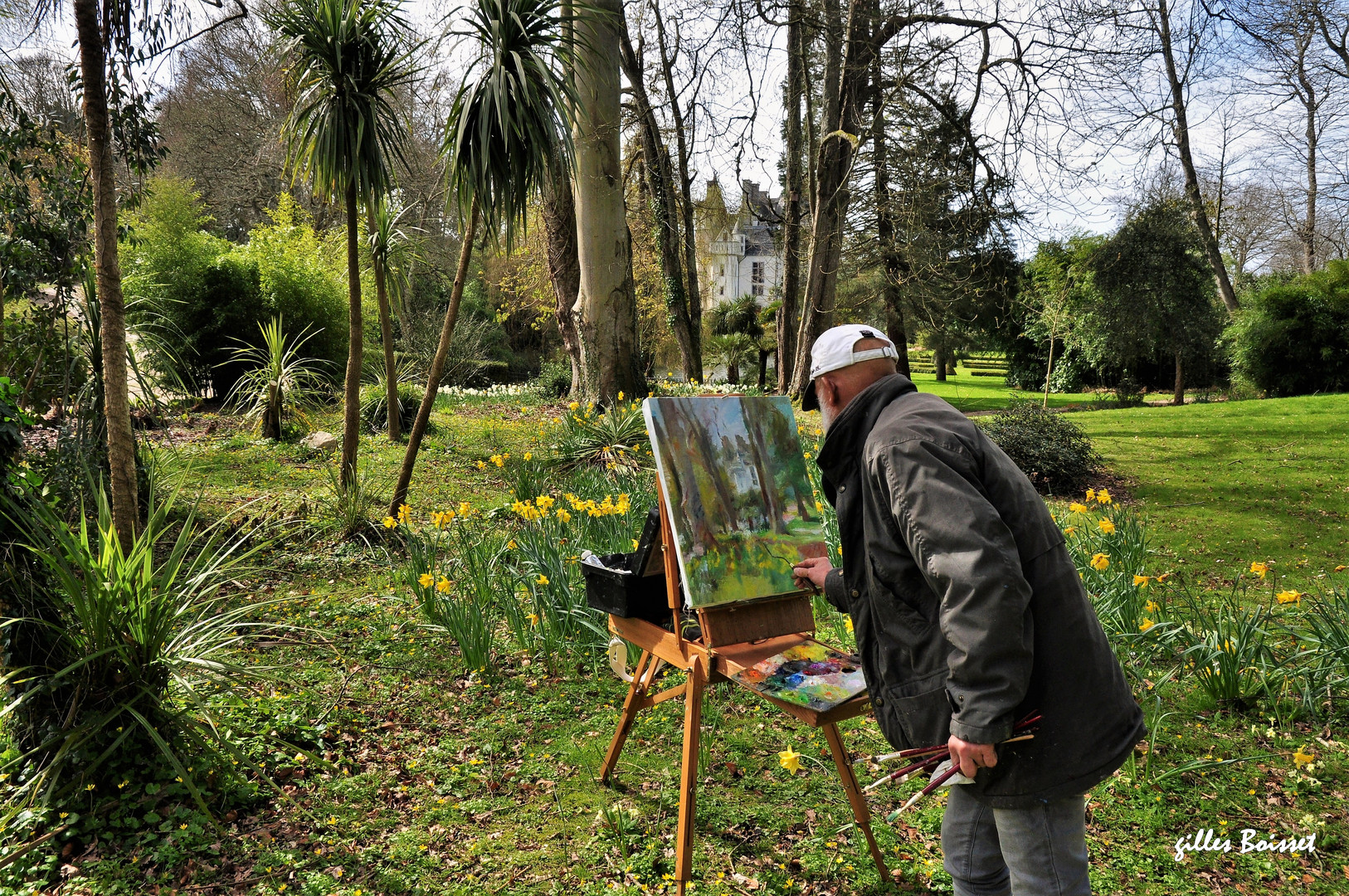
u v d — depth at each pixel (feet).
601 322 38.47
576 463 27.55
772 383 107.34
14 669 8.82
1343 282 68.59
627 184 71.46
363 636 14.08
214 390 42.47
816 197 48.93
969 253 58.08
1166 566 21.59
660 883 7.98
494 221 18.13
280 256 42.96
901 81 43.16
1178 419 48.85
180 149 81.87
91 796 8.69
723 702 12.17
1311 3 45.29
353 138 18.94
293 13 18.22
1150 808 9.46
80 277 17.04
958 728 5.20
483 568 15.17
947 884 8.04
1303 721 11.64
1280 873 8.32
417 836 8.68
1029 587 5.13
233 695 11.02
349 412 20.18
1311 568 21.16
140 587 9.15
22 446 9.25
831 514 18.98
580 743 10.85
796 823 9.14
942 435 5.57
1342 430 41.47
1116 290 74.54
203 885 7.79
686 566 7.68
